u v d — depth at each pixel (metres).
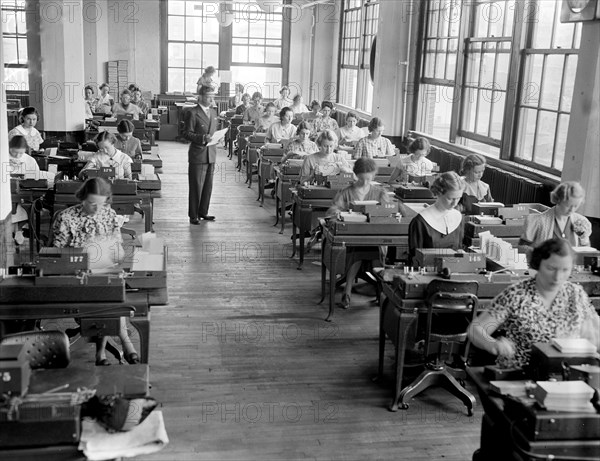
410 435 3.91
